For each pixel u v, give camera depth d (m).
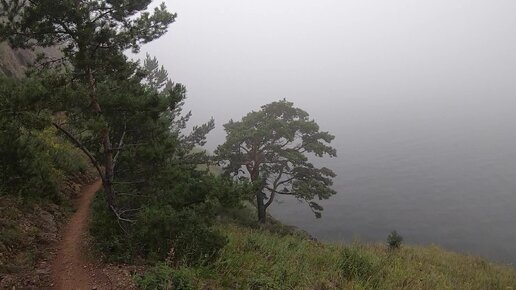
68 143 19.69
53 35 10.16
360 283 13.20
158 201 10.48
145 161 10.66
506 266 26.33
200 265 9.24
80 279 8.35
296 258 14.60
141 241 9.75
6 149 8.19
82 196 15.80
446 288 16.31
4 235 9.26
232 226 21.31
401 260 20.77
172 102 10.34
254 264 11.23
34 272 8.38
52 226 11.42
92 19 10.28
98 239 10.20
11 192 9.44
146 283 7.79
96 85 10.78
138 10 10.62
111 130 10.91
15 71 21.05
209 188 10.56
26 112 8.06
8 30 9.53
